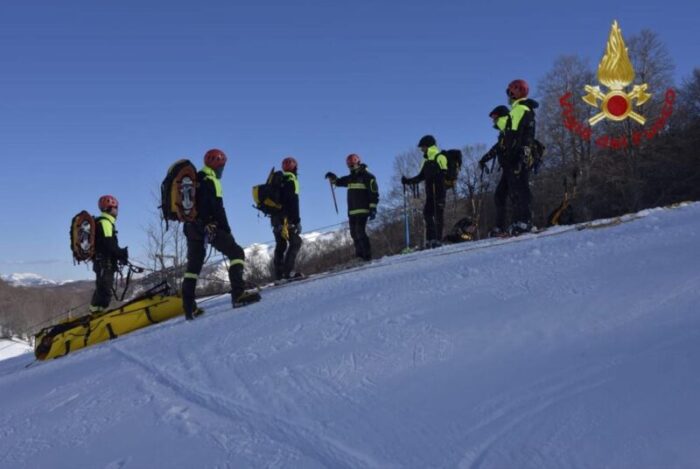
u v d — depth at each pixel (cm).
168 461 329
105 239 972
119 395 479
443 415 323
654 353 348
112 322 875
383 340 473
